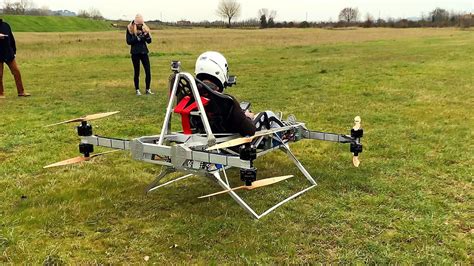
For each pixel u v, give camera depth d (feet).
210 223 13.89
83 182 17.53
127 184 17.48
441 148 21.42
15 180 17.81
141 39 37.06
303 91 38.88
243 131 14.48
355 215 14.47
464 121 26.61
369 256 12.00
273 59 72.28
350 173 18.24
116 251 12.54
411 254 12.12
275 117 17.02
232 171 18.66
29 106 33.53
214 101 14.07
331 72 51.47
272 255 12.19
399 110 30.17
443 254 12.11
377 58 68.64
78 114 30.60
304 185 17.12
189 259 12.09
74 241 13.07
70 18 307.78
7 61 36.96
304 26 298.56
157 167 19.49
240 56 79.92
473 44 93.50
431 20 291.17
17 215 14.58
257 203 15.48
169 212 14.94
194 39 135.33
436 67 53.62
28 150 21.98
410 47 91.40
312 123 27.17
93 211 15.01
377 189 16.52
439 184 17.04
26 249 12.46
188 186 17.22
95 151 21.58
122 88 42.93
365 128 25.57
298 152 21.30
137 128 26.27
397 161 19.61
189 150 12.71
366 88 39.58
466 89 37.93
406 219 14.12
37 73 56.70
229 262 11.89
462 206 15.07
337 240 12.90
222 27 330.13
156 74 55.21
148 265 11.82
